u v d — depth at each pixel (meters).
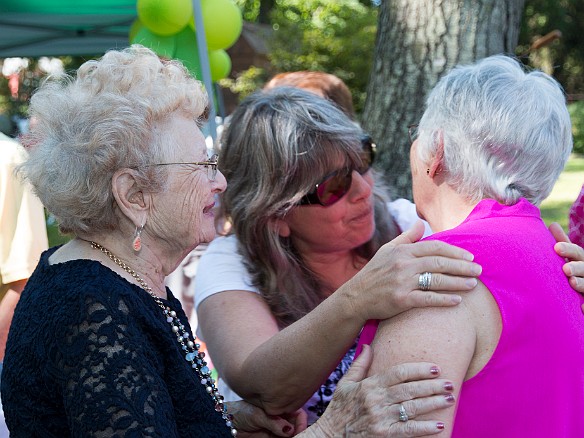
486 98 1.56
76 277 1.45
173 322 1.60
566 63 21.97
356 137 2.16
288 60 13.52
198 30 4.24
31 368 1.42
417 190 1.72
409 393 1.38
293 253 2.30
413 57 3.53
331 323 1.65
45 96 1.54
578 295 1.55
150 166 1.51
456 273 1.43
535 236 1.53
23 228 2.95
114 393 1.33
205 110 1.73
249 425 2.01
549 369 1.40
